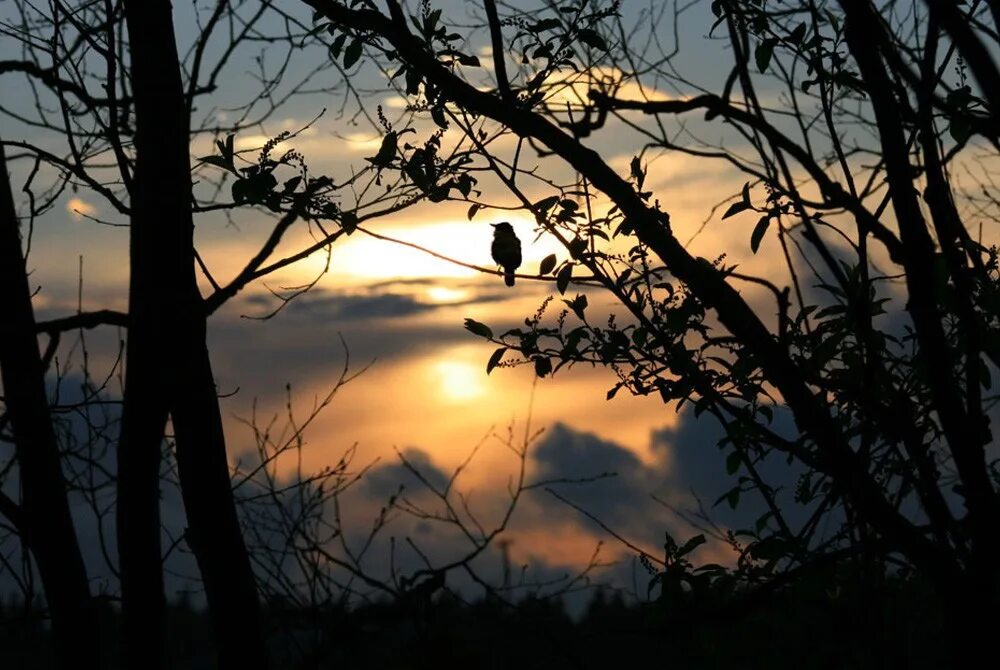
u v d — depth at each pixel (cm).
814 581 1288
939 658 1212
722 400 1230
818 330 1265
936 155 816
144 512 1388
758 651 1323
